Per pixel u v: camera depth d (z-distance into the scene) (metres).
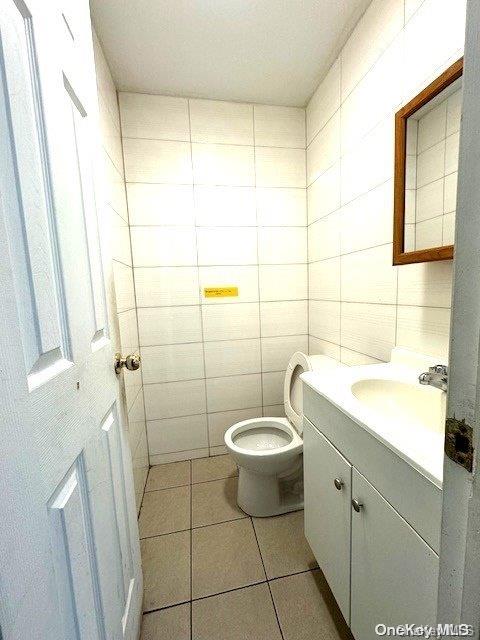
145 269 1.74
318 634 0.94
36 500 0.42
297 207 1.89
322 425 0.96
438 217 0.93
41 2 0.51
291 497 1.52
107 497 0.73
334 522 0.91
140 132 1.66
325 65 1.49
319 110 1.64
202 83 1.58
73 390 0.57
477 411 0.27
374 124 1.20
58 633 0.46
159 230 1.74
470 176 0.27
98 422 0.70
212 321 1.86
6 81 0.41
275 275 1.91
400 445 0.60
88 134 0.75
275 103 1.77
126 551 0.86
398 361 1.13
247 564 1.19
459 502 0.30
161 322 1.80
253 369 1.96
